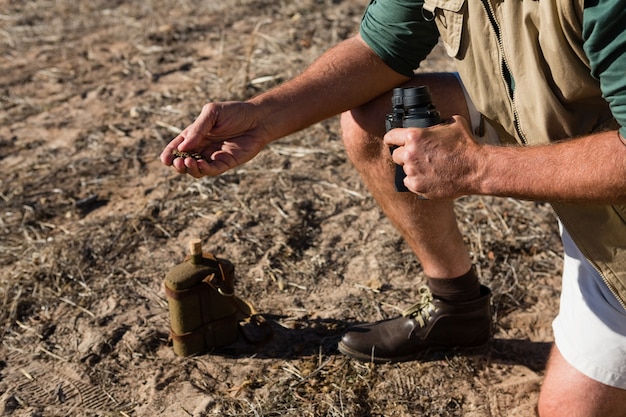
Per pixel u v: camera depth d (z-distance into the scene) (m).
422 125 2.12
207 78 4.89
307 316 3.01
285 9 5.84
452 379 2.70
